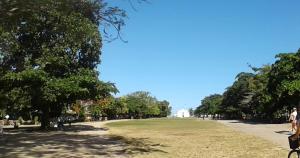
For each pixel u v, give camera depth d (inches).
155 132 2107.5
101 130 2329.0
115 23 873.5
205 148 1148.5
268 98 2906.0
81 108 4621.1
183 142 1389.0
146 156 959.0
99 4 848.3
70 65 2098.9
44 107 2212.1
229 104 5708.7
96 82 2124.8
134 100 7465.6
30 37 1866.4
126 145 1266.0
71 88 2012.8
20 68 1947.6
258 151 1037.2
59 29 1187.9
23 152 1040.2
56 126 2432.3
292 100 2694.4
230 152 1027.3
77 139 1521.9
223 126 2906.0
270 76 2733.8
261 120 4072.3
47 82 1988.2
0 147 1174.3
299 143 698.2
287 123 3056.1
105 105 5211.6
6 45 1590.8
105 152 1050.1
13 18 786.8
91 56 2138.3
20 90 2006.6
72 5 828.0
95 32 1952.5
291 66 2586.1
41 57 1950.1
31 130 2235.5
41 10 800.9
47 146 1214.9
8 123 3346.5
